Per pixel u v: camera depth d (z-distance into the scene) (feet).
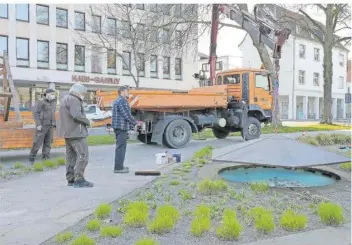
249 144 24.99
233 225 13.75
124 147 27.35
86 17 117.80
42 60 112.37
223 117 50.96
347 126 84.94
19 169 28.81
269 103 52.49
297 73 159.33
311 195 19.51
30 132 33.47
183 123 44.34
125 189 21.43
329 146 45.91
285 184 23.00
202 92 46.73
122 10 94.02
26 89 110.52
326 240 13.38
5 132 32.27
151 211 17.01
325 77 94.94
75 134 22.20
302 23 95.50
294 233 14.17
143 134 46.03
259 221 14.46
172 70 139.74
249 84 50.75
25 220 15.76
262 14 55.47
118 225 14.89
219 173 26.25
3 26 105.19
